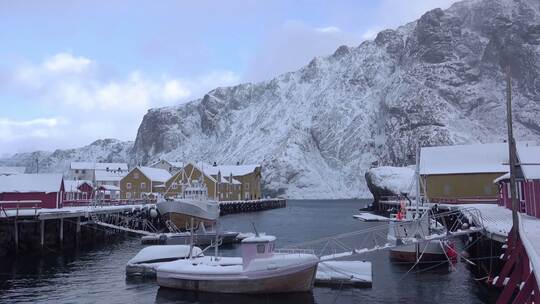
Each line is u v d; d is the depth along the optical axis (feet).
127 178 366.22
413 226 115.14
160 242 160.15
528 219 111.24
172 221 192.65
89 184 291.38
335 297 84.28
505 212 144.56
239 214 360.28
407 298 82.53
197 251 111.96
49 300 83.82
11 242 130.11
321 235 193.26
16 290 91.20
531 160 128.88
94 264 119.65
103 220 176.76
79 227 152.56
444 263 112.27
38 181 184.03
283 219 297.12
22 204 177.17
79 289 92.12
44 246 142.00
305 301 82.23
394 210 270.67
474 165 257.75
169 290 90.79
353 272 94.99
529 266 59.93
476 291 85.76
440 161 267.59
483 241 103.14
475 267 107.65
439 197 256.73
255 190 487.20
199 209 197.16
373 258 121.29
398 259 115.44
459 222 154.20
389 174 368.07
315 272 88.48
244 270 86.89
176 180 358.23
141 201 290.76
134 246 155.33
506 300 63.46
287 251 110.42
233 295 86.63
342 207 496.23
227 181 418.51
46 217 133.59
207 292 88.43
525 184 132.05
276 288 86.48
